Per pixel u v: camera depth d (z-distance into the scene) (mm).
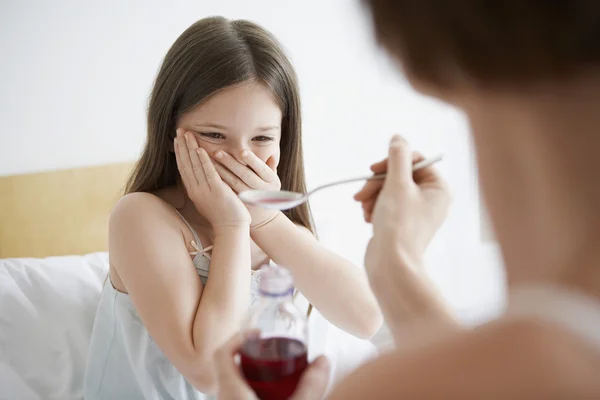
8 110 2086
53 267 1771
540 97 343
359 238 2699
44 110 2137
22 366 1556
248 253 1315
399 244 613
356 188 2672
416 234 632
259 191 1066
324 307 1401
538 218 364
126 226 1311
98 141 2230
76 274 1770
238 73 1296
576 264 348
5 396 1470
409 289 570
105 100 2221
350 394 382
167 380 1346
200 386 1190
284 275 697
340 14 2543
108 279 1461
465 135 2770
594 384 322
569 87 337
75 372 1572
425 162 729
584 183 345
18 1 2049
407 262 594
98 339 1438
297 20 2486
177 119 1361
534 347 339
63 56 2137
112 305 1406
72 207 2154
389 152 695
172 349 1193
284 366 671
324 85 2561
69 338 1622
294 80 1428
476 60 349
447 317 546
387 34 389
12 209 2066
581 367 327
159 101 1371
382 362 389
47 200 2115
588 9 317
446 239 2742
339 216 2658
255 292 1408
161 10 2266
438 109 2742
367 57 2605
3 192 2055
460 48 353
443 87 384
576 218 349
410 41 375
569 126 342
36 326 1613
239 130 1320
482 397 342
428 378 360
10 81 2076
